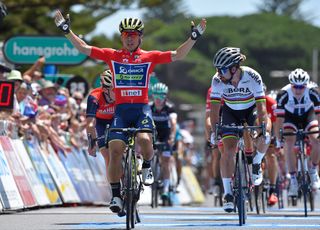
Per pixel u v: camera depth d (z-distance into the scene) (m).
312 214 26.89
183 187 48.59
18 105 28.97
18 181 26.75
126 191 19.20
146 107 20.05
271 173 30.14
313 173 26.45
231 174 21.72
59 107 33.72
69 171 32.09
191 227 20.34
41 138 30.20
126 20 20.11
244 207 21.27
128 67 20.03
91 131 22.08
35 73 34.88
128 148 19.64
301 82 26.64
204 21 20.08
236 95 22.16
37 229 19.73
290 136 27.09
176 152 38.91
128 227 19.22
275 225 21.11
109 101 22.53
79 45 20.25
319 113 26.75
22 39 40.41
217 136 21.48
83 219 23.11
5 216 23.78
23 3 56.22
